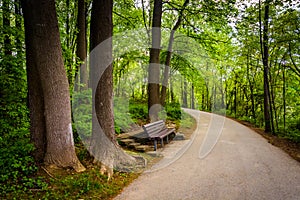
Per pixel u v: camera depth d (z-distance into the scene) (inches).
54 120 199.6
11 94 273.6
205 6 480.1
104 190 181.0
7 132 246.1
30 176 181.6
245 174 222.8
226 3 456.1
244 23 469.1
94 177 197.2
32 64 206.8
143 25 629.9
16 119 267.0
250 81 798.5
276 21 442.9
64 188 172.9
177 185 197.0
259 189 186.5
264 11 474.9
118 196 176.4
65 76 207.6
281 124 558.3
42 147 206.7
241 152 311.4
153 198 172.2
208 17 500.1
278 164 256.1
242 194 177.5
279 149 331.9
